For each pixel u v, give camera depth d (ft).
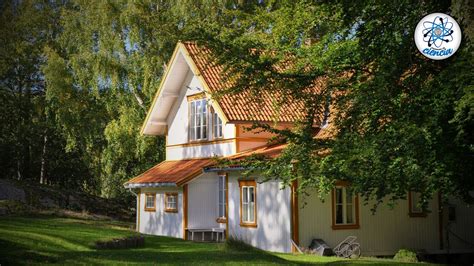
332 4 45.73
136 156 114.93
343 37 49.57
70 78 118.01
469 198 40.45
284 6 61.16
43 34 140.05
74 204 107.14
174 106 98.17
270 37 65.67
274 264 44.06
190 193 83.76
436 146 37.04
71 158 146.20
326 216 66.44
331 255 63.21
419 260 70.03
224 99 79.15
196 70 84.69
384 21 43.60
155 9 114.93
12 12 141.18
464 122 36.81
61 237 52.44
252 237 71.36
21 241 47.06
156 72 111.86
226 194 77.51
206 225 83.20
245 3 111.34
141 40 109.91
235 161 48.57
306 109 48.57
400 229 71.05
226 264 42.75
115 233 62.08
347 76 46.60
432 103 38.17
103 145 128.16
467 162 38.14
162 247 62.28
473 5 37.60
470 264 74.02
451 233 74.54
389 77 40.81
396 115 39.91
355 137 40.70
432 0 42.57
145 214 95.86
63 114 118.93
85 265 39.22
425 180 38.14
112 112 121.19
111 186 131.23
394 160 36.91
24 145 140.36
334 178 40.60
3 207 80.48
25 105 143.33
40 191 104.01
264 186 69.62
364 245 68.23
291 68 51.72
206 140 88.53
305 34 60.75
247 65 44.83
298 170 43.01
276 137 47.26
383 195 40.11
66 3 140.97
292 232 64.39
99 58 111.75
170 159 99.04
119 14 112.57
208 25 52.01
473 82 36.04
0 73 137.90
